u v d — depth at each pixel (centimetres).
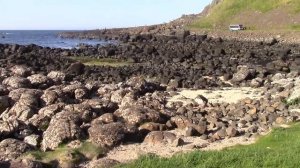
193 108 2842
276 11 12044
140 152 1892
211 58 5894
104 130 1981
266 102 2958
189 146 1986
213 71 4722
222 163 1596
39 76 3256
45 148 1925
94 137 1964
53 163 1766
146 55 6438
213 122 2386
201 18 14912
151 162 1644
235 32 10481
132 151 1925
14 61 5003
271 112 2689
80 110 2266
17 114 2306
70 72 4447
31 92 2569
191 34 11012
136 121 2223
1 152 1834
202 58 5878
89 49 7275
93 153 1869
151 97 3106
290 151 1697
